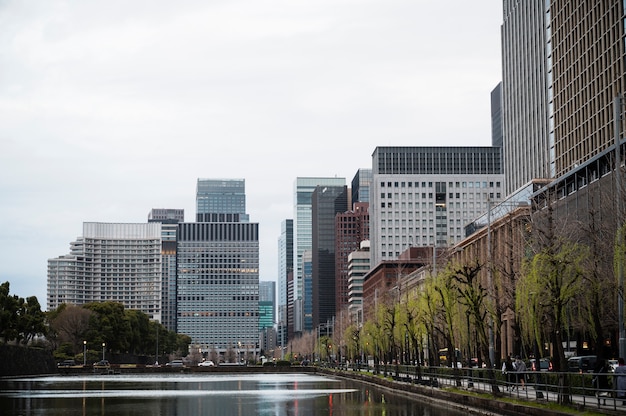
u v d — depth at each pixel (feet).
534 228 225.35
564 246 197.88
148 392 318.86
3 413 203.62
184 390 338.34
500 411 178.19
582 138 540.52
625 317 163.94
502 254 291.38
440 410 204.33
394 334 403.34
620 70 482.69
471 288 239.50
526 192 498.69
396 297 476.54
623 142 328.49
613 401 144.97
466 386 246.88
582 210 356.59
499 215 514.68
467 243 562.25
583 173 365.81
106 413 203.51
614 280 199.31
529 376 219.61
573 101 557.33
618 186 182.19
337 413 198.08
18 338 539.70
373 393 298.97
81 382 444.96
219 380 486.79
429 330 328.49
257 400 257.55
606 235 213.66
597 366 203.72
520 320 238.27
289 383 422.41
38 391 327.26
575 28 554.87
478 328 233.55
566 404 159.53
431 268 350.23
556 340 195.00
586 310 223.30
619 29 484.74
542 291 201.05
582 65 542.98
